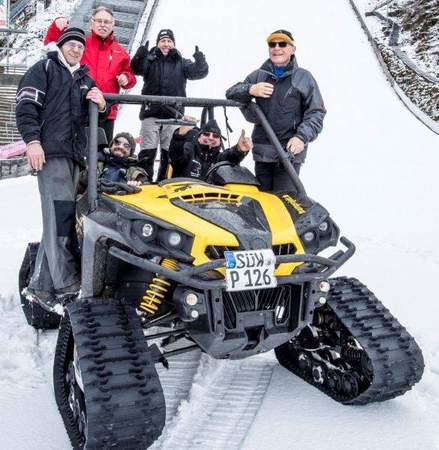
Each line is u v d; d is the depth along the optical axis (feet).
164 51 21.20
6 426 9.36
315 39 72.18
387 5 97.35
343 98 57.36
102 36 19.39
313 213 9.95
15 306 14.93
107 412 7.49
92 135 10.32
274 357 12.06
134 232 8.86
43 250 12.09
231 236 9.01
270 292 9.42
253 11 78.07
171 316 9.55
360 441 8.82
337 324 10.28
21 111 11.26
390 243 22.03
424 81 71.20
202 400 10.12
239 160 12.33
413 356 9.35
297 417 9.51
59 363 9.26
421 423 9.38
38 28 97.40
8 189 31.91
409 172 37.35
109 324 8.45
